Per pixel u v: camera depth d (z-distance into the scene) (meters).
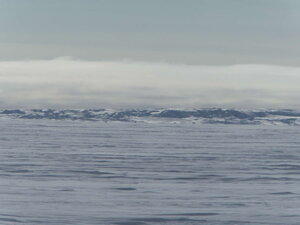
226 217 42.81
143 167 76.12
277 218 42.78
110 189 54.78
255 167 78.56
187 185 58.53
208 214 43.69
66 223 40.28
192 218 42.44
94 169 72.00
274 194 52.78
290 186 58.34
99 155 94.75
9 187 54.09
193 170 73.44
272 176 67.44
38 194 50.62
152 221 41.41
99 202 47.62
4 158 84.94
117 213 43.50
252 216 43.28
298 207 46.66
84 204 46.62
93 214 43.03
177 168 75.81
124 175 66.31
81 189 54.19
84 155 93.94
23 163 77.69
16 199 47.94
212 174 69.00
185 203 47.75
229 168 76.75
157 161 85.75
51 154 94.50
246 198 50.44
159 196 51.16
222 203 47.94
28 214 42.66
